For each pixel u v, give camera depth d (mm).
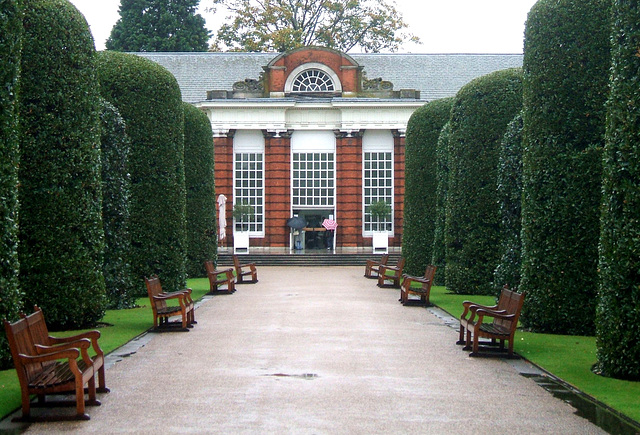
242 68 62000
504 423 9609
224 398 10789
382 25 71812
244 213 55750
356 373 12664
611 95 12953
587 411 10266
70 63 17922
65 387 9703
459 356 14562
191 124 37688
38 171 17438
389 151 56688
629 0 12656
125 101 25844
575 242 17141
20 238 17359
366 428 9242
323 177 56938
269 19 70500
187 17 74312
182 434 8984
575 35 17359
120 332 17781
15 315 13320
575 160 17156
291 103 55344
